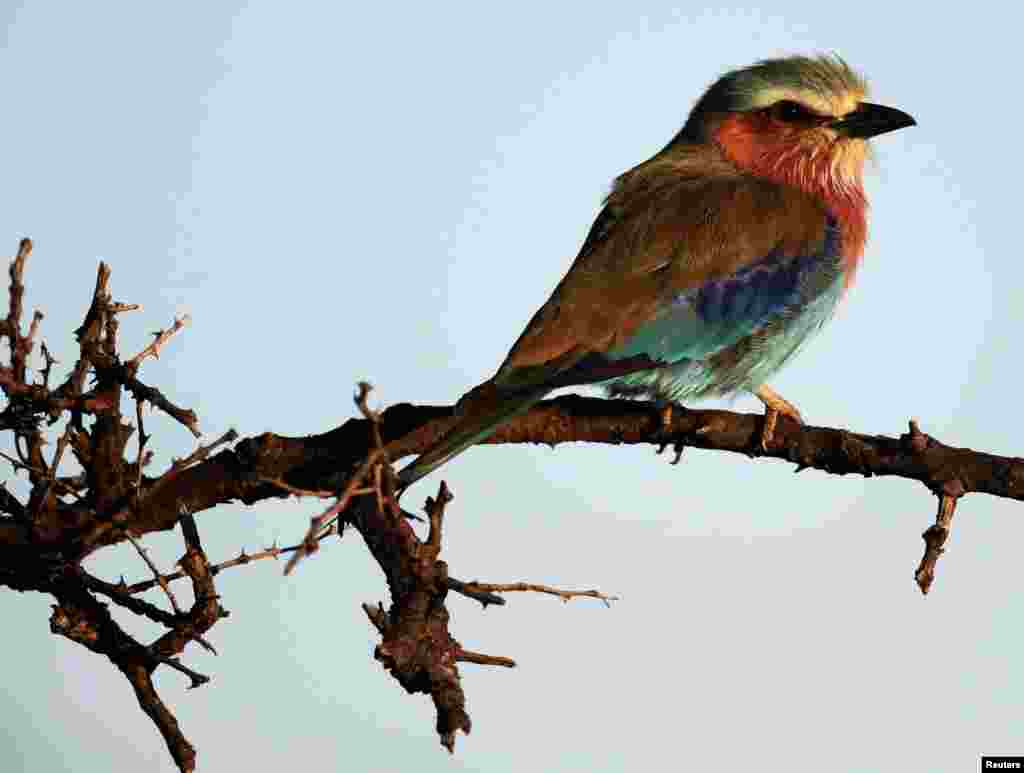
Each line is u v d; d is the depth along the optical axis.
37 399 7.61
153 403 7.72
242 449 8.36
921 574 8.62
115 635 7.51
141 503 7.68
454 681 5.89
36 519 7.61
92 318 7.84
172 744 7.51
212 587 7.48
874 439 8.93
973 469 8.55
